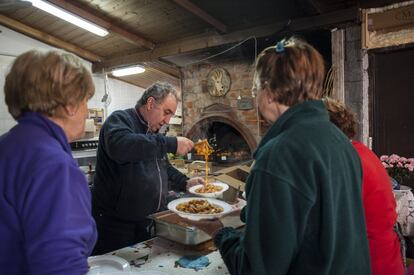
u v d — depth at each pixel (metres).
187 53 3.82
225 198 1.69
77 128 0.83
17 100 0.75
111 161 1.74
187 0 2.97
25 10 3.89
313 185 0.70
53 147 0.72
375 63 2.77
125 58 4.50
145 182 1.72
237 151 4.35
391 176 2.28
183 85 4.45
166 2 3.11
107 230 1.77
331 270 0.73
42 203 0.66
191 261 1.26
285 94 0.80
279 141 0.74
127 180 1.70
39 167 0.67
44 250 0.63
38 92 0.73
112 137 1.58
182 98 4.46
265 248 0.70
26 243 0.65
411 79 2.64
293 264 0.75
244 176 2.00
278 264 0.69
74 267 0.65
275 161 0.71
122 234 1.75
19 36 4.47
